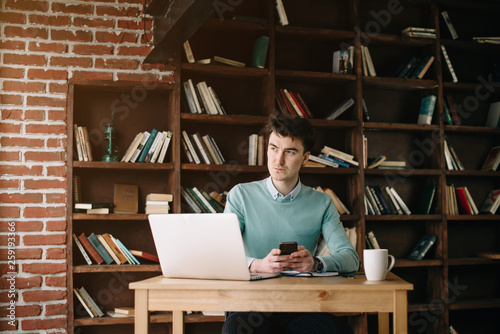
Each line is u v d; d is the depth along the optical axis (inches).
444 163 149.6
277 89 141.6
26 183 124.8
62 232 125.5
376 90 157.5
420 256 146.3
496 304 150.2
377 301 59.2
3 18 126.2
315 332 67.1
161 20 115.8
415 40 151.3
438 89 151.3
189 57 134.1
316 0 154.1
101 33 130.6
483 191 164.4
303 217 80.5
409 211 148.6
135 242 137.7
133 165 129.1
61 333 123.7
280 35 145.6
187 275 65.9
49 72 127.5
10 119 125.0
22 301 123.0
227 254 61.7
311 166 139.6
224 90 145.6
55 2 128.9
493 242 163.9
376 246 144.3
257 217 80.7
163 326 135.3
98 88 133.6
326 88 153.2
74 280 132.2
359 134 143.2
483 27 167.2
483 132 157.2
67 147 127.0
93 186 136.3
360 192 141.7
